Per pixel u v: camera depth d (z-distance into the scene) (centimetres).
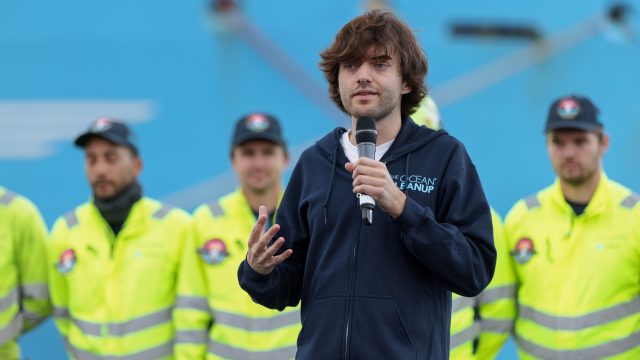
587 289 1036
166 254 1119
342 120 2412
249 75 2484
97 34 2552
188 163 2305
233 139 1128
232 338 1066
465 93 2423
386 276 648
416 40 693
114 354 1093
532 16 2533
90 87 2467
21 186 2194
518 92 2433
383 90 659
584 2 2541
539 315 1052
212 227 1101
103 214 1128
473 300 1056
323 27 2544
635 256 1035
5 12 2588
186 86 2466
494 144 2325
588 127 1046
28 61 2506
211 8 2583
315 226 669
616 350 1023
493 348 1070
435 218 664
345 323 645
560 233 1059
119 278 1111
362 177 618
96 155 1123
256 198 1111
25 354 1608
